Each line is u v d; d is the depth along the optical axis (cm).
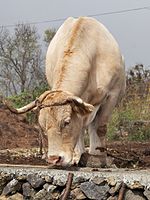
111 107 932
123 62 967
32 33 3938
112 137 1631
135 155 1079
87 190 703
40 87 2000
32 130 1684
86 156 864
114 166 891
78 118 780
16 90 3894
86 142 1303
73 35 880
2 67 3909
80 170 755
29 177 744
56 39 946
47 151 836
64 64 838
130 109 1725
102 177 700
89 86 876
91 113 828
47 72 956
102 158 871
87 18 927
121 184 687
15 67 3897
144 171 769
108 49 917
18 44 3906
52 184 728
